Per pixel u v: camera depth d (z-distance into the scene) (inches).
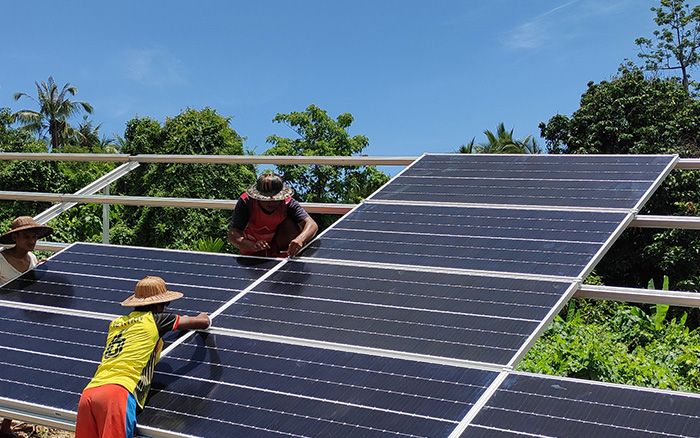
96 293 206.5
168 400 147.9
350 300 176.7
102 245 246.7
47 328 188.9
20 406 155.3
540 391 131.8
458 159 273.1
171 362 162.2
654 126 932.0
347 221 229.1
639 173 220.4
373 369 146.3
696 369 289.9
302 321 170.1
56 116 2378.2
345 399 138.5
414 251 198.5
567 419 123.2
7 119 1881.2
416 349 151.3
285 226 231.9
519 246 189.6
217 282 202.5
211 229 779.4
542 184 229.6
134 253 236.5
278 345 161.2
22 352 177.9
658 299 174.9
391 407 133.8
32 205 765.9
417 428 126.6
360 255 202.2
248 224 230.4
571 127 997.2
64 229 642.8
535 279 171.3
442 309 165.2
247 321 175.0
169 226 756.6
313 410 136.9
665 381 268.8
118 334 152.3
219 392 147.6
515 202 218.1
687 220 206.2
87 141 2474.2
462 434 122.4
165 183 791.1
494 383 135.3
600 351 286.7
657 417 120.6
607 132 962.1
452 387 136.6
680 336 339.6
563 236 190.2
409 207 231.5
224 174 819.4
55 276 224.5
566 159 249.3
